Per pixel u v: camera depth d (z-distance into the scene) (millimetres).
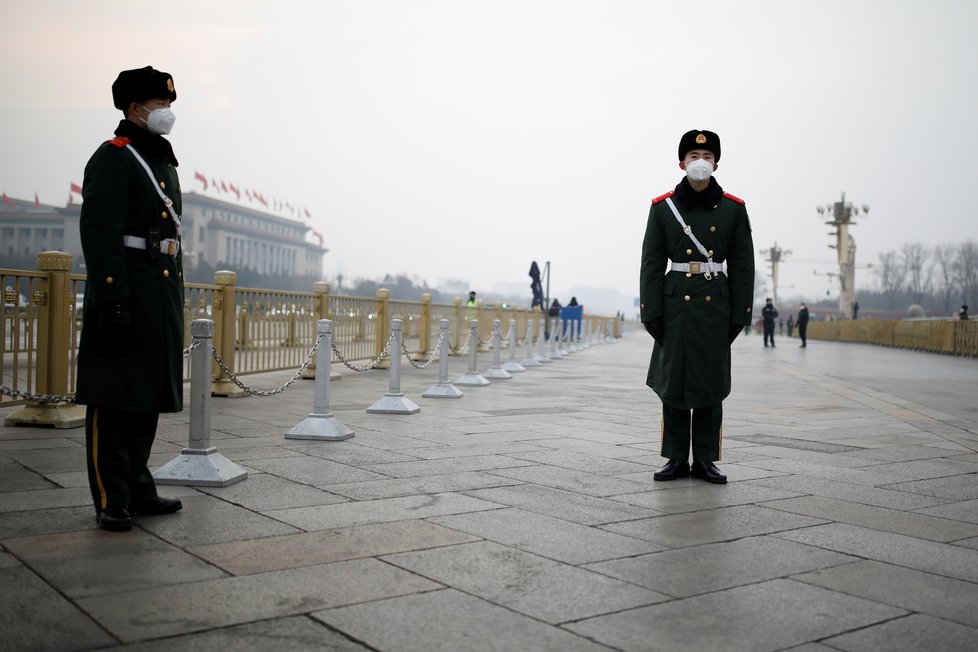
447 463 5785
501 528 4062
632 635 2742
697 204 5445
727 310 5410
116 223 3775
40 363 6836
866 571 3502
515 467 5707
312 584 3174
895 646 2701
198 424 4934
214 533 3857
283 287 148125
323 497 4641
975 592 3250
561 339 22922
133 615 2816
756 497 4938
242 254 150500
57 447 5938
